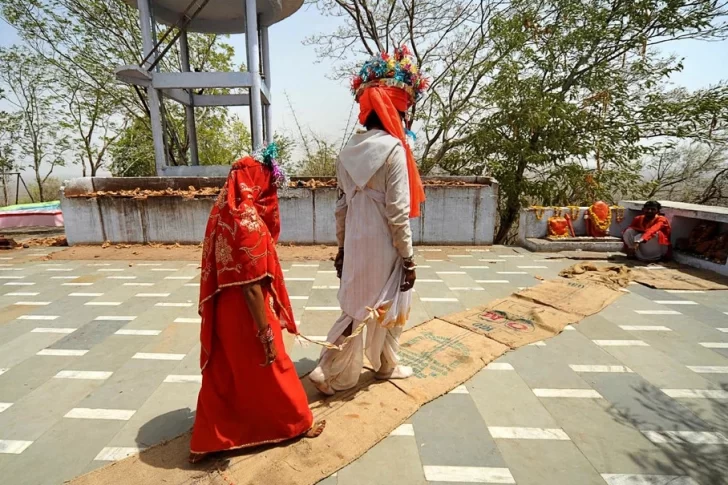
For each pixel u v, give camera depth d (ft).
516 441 7.31
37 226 33.53
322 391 8.58
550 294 15.30
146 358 10.48
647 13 33.14
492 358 10.29
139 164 49.39
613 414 8.12
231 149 53.11
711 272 18.62
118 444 7.19
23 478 6.39
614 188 37.32
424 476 6.46
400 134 7.64
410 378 9.28
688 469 6.62
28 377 9.53
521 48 33.96
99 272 19.13
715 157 40.40
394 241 7.79
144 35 29.27
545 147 35.35
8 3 37.50
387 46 43.24
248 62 29.50
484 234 25.82
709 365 10.12
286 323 7.39
